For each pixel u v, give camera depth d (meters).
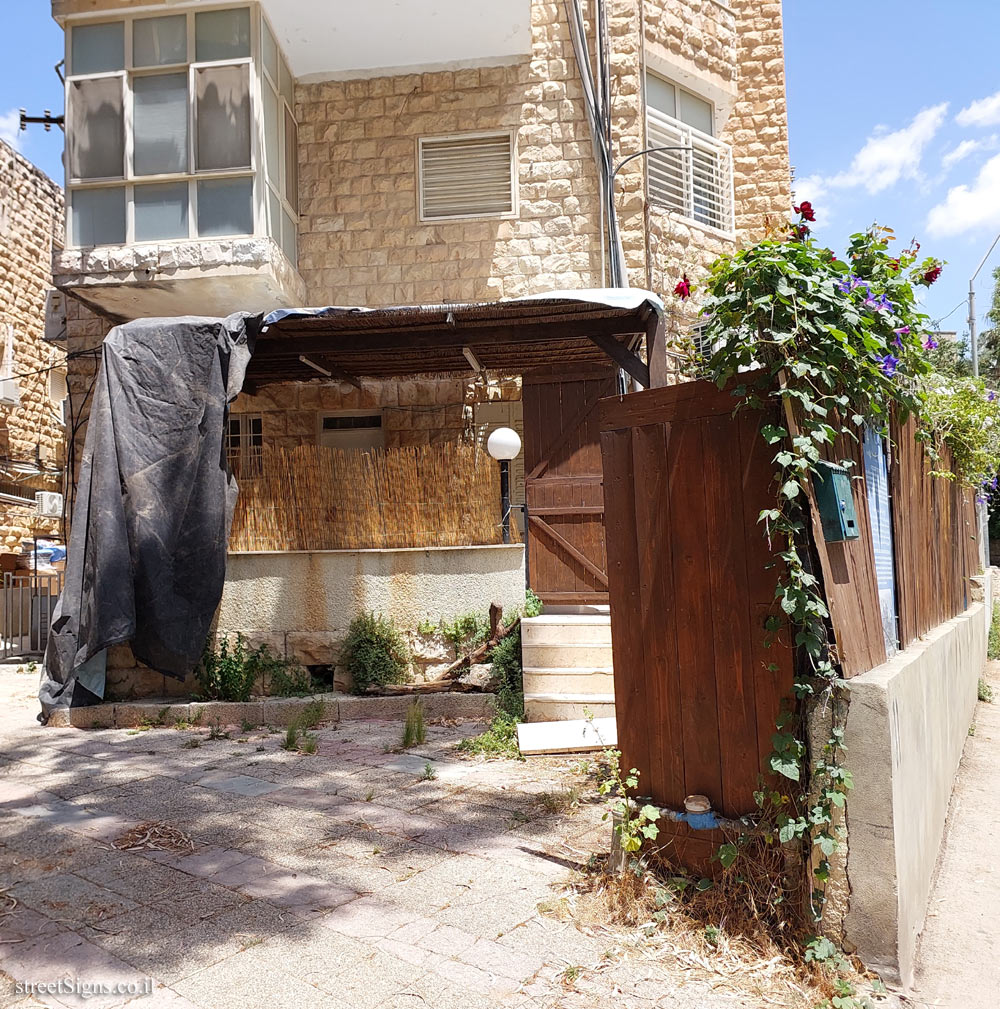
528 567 9.22
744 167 11.99
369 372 9.88
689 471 3.75
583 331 7.66
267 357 8.80
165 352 7.48
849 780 3.16
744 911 3.39
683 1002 2.95
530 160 10.30
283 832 4.66
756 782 3.49
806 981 3.07
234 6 9.05
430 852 4.36
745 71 12.13
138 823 4.82
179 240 8.97
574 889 3.85
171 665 7.41
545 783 5.56
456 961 3.21
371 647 7.71
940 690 5.02
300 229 10.45
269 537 8.02
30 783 5.65
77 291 9.23
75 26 9.23
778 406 3.44
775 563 3.42
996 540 24.08
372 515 8.04
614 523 4.04
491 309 7.27
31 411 16.69
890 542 4.59
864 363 3.50
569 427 9.27
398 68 10.49
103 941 3.38
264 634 7.88
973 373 17.84
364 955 3.26
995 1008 3.12
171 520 7.45
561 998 2.96
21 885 3.94
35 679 10.05
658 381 7.35
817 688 3.28
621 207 10.14
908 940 3.35
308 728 7.24
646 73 11.07
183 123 9.07
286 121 10.11
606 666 7.04
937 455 6.02
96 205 9.14
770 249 3.45
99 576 7.24
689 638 3.72
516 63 10.38
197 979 3.08
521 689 7.37
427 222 10.31
